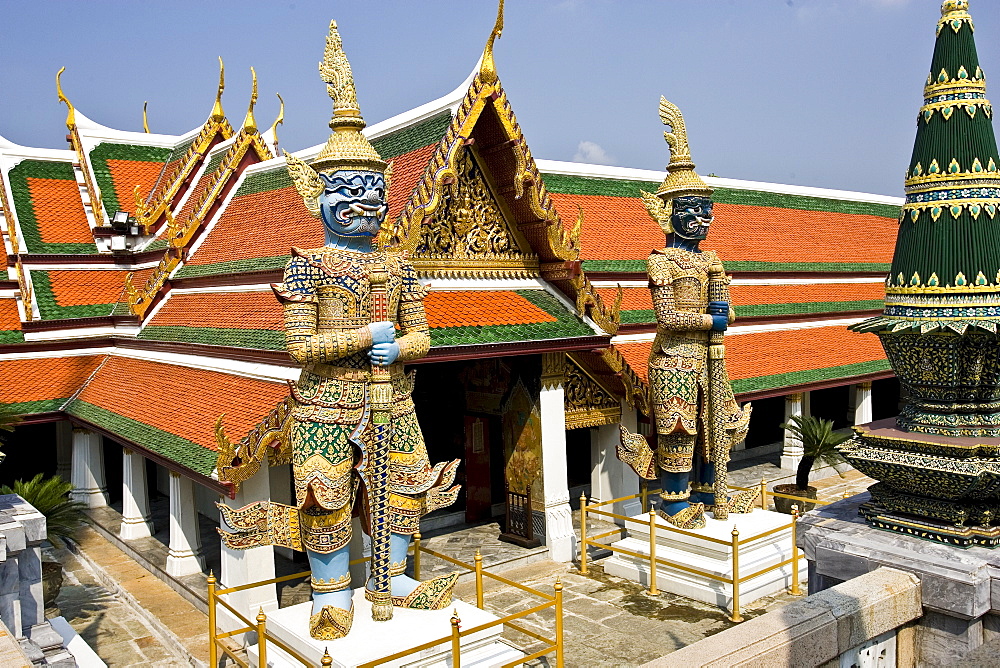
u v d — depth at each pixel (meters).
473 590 14.57
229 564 12.54
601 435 17.75
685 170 14.40
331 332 9.72
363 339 9.54
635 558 15.24
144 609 13.84
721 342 14.55
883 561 6.88
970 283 6.88
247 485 12.20
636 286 21.22
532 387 16.09
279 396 12.77
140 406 16.42
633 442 15.12
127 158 25.42
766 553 14.34
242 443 11.49
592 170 24.28
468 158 15.27
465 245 15.30
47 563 13.27
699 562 14.14
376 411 9.69
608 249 21.62
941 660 6.60
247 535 10.41
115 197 24.16
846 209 30.78
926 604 6.56
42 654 9.90
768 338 23.05
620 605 13.82
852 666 6.30
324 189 10.12
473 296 15.20
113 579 15.45
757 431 26.06
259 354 14.08
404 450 10.55
